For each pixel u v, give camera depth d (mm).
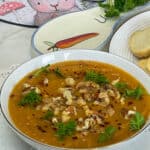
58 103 612
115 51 769
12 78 648
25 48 830
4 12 946
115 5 901
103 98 617
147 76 645
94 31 855
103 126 579
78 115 595
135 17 848
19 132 553
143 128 562
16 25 900
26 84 650
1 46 835
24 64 668
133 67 666
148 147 584
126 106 611
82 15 892
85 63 694
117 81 653
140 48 768
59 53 693
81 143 559
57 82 659
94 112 598
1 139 618
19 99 627
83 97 624
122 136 566
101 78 655
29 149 605
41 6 971
